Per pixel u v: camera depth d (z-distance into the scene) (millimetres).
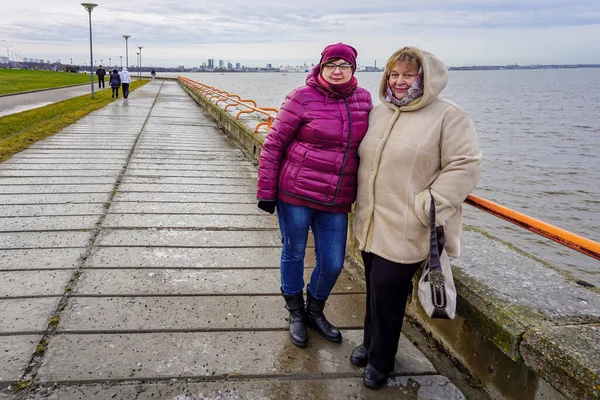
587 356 1852
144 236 4516
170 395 2354
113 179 6719
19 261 3791
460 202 2113
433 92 2115
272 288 3566
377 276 2320
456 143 2098
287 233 2707
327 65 2412
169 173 7336
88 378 2430
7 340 2711
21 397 2271
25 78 45688
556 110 52875
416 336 3008
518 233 12484
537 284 2541
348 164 2533
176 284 3549
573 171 19906
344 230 2695
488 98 77375
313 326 2967
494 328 2262
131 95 27672
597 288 2508
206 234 4672
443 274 2105
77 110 16953
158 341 2797
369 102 2576
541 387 2127
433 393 2469
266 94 73625
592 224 13648
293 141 2602
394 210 2262
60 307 3115
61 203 5426
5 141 9266
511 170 19969
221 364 2621
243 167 8125
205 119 16297
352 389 2479
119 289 3412
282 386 2473
